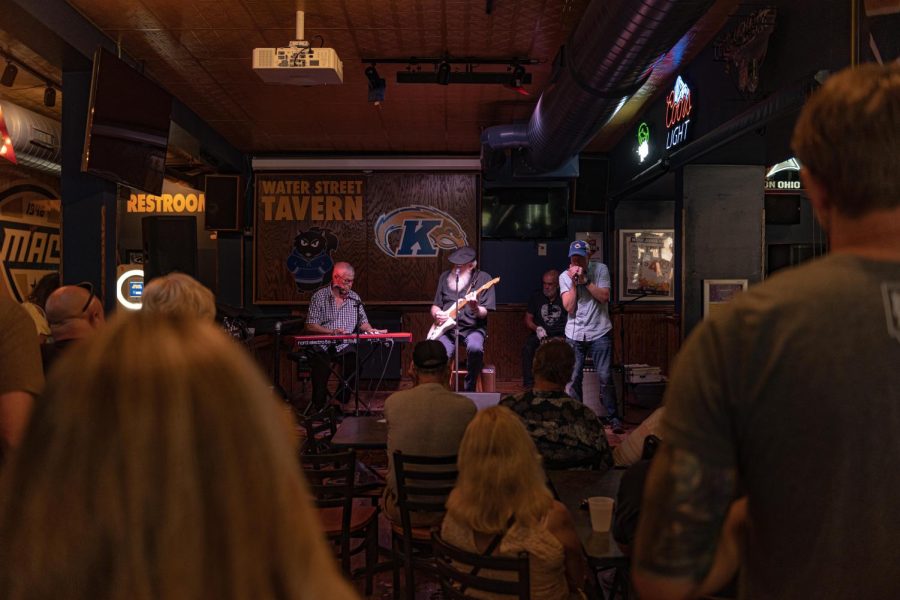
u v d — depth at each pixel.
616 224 9.34
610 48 3.97
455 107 7.46
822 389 0.80
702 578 0.85
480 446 2.09
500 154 8.31
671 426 0.87
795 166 7.89
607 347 6.59
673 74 6.10
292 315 8.39
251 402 0.44
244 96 7.00
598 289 6.51
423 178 9.59
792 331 0.82
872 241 0.87
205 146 8.15
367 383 9.30
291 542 0.44
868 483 0.79
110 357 0.43
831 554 0.81
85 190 5.28
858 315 0.82
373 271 9.59
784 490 0.82
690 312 6.02
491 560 1.94
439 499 3.13
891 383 0.80
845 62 3.38
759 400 0.83
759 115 4.23
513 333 9.71
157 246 6.27
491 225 9.75
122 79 5.20
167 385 0.42
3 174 8.23
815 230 6.02
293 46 4.66
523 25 5.16
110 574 0.39
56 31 4.56
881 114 0.85
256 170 9.50
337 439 3.77
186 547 0.40
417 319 9.59
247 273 9.77
